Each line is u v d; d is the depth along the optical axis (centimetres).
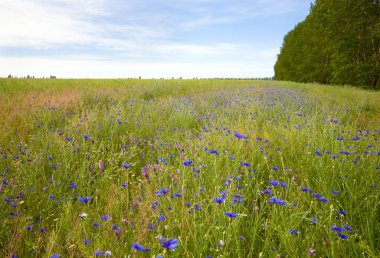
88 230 237
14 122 599
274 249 209
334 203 284
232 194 271
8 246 213
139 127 601
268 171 371
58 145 427
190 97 1242
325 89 1931
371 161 382
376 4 2480
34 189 309
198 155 428
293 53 4581
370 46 2627
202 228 230
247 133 522
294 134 513
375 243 232
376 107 1123
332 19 2683
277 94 1372
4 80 1484
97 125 543
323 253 212
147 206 258
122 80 2131
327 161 369
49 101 805
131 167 401
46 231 243
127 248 212
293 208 258
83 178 336
